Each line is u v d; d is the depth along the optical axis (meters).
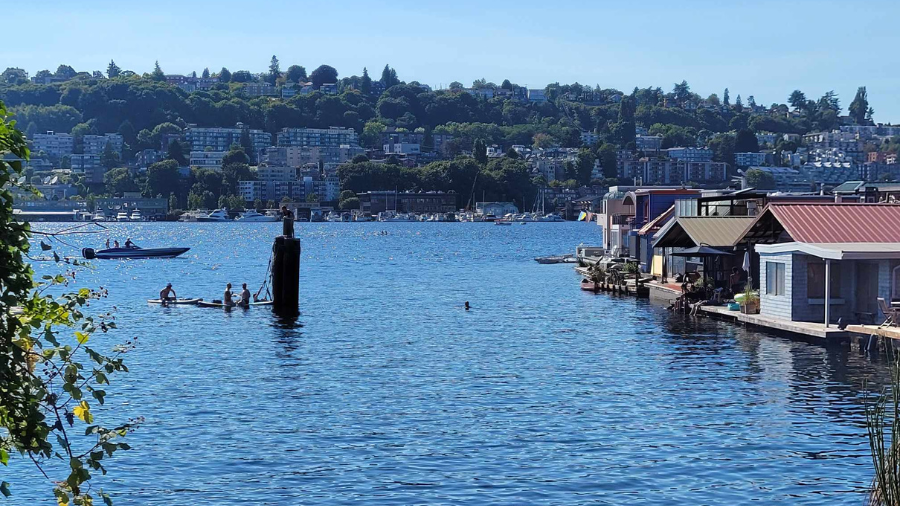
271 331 66.50
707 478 30.70
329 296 95.31
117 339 61.31
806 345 55.97
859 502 28.38
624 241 118.88
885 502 20.77
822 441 34.75
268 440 35.47
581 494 29.34
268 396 43.31
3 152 14.16
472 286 107.56
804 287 58.16
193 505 28.56
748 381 45.81
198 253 189.38
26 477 31.02
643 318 72.94
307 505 28.58
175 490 29.89
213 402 41.88
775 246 59.88
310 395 43.53
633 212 121.06
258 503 28.75
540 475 31.17
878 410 22.59
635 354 54.69
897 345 50.12
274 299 79.00
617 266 104.00
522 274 126.75
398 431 36.72
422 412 39.91
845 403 40.75
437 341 61.62
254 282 117.75
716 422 37.75
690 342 58.78
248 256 177.50
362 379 47.59
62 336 61.91
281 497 29.25
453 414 39.53
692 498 28.88
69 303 15.49
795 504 28.30
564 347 58.25
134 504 28.70
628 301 87.31
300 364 52.22
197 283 115.31
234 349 57.75
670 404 41.03
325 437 35.91
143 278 122.06
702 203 91.12
